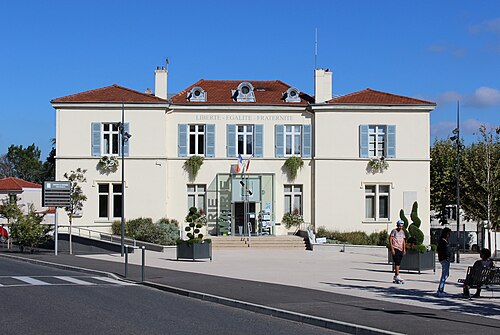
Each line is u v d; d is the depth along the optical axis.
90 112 41.28
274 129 42.47
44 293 18.12
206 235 41.47
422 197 42.28
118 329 12.41
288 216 41.94
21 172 101.25
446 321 13.23
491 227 46.41
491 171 46.00
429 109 42.28
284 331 12.70
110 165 40.97
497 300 17.03
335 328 12.95
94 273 24.69
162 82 42.84
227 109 42.28
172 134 42.09
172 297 18.03
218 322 13.66
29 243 35.94
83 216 40.94
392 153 42.28
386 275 24.36
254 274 24.25
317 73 42.50
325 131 42.22
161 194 41.12
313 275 24.05
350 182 42.16
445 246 17.83
